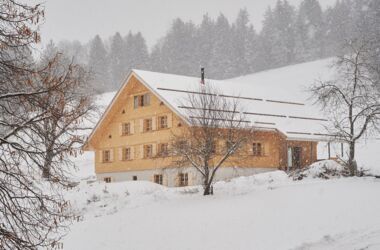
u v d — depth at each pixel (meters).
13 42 9.22
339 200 21.02
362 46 29.58
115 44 131.25
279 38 123.50
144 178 40.34
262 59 117.94
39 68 9.81
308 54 122.75
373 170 30.39
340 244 15.08
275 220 18.72
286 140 39.47
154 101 39.62
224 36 128.25
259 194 24.55
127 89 42.00
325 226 17.25
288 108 44.16
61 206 10.16
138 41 129.62
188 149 25.39
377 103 28.47
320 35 125.19
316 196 22.36
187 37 127.56
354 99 29.17
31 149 9.83
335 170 29.78
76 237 19.53
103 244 18.23
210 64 121.56
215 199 24.42
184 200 25.11
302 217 18.75
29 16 9.12
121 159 42.91
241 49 120.62
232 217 19.88
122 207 25.84
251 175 33.62
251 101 42.50
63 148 9.84
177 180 36.56
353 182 25.73
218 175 34.66
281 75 104.38
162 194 27.44
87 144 10.46
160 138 38.66
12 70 9.55
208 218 20.17
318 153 51.94
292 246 15.19
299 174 30.55
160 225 20.03
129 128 42.41
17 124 9.56
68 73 9.97
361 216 18.16
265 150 38.38
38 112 9.79
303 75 98.06
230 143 25.47
